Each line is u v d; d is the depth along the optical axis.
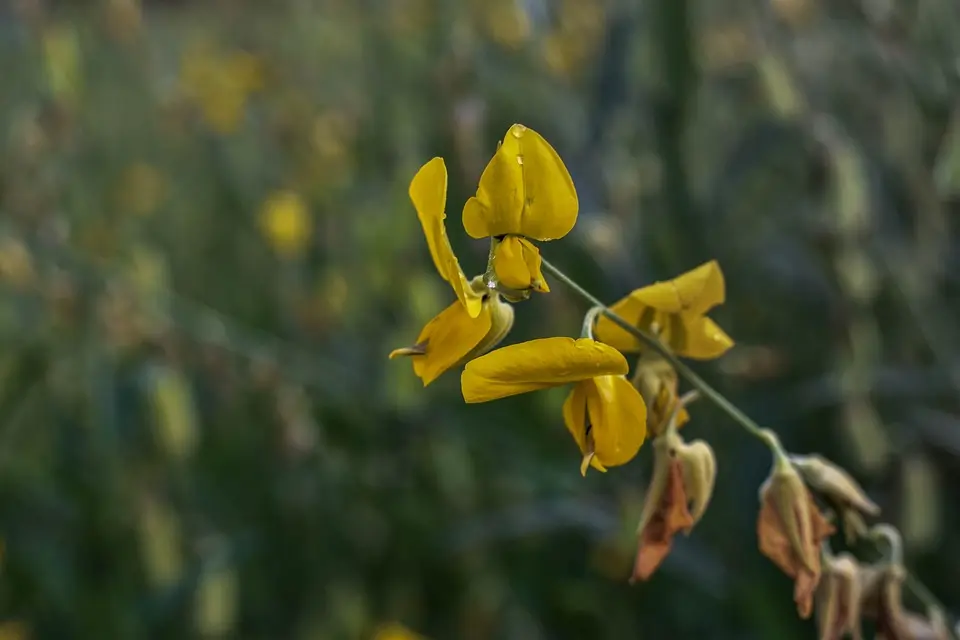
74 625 0.72
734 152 0.74
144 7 1.70
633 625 0.70
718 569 0.63
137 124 1.29
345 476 0.77
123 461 0.74
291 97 1.23
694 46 0.66
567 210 0.42
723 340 0.45
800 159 0.71
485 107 0.78
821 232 0.62
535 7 0.85
